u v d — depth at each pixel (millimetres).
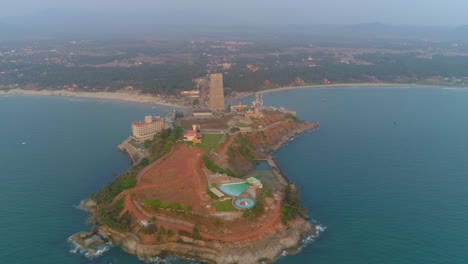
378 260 167750
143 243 177875
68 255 172375
